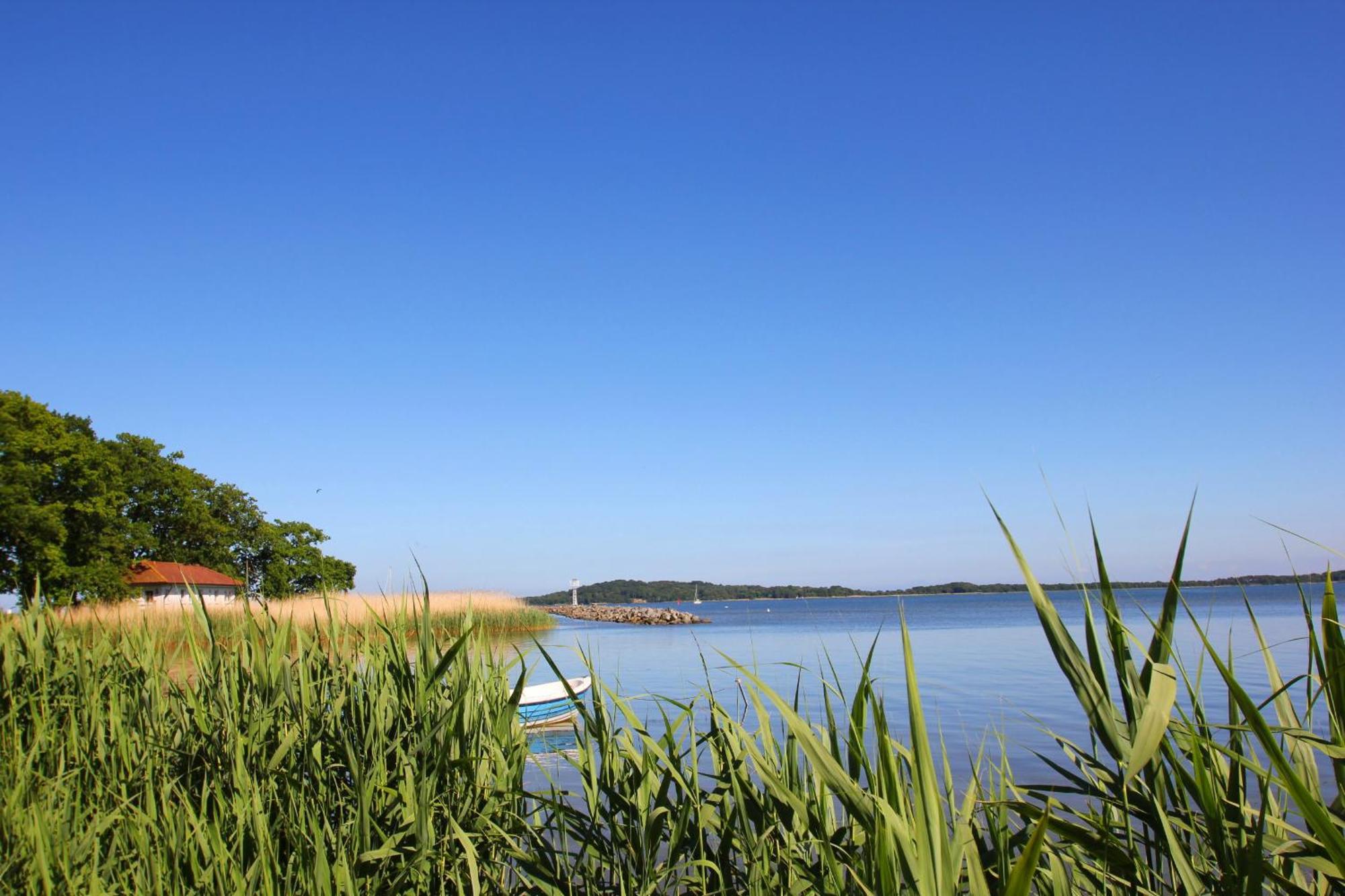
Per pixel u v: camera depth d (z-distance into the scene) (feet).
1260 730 6.18
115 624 21.72
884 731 8.00
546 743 14.40
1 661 18.44
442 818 12.33
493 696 14.71
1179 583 7.47
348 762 13.00
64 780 13.88
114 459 162.61
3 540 133.80
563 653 78.18
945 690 48.80
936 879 6.73
